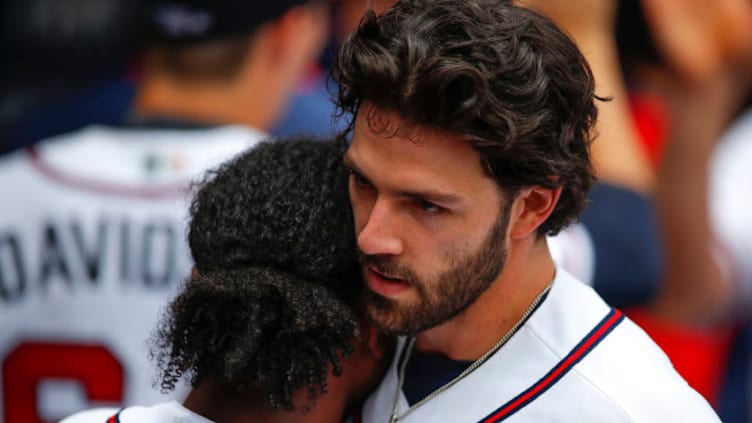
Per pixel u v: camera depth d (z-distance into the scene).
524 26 4.32
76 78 10.26
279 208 4.45
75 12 10.40
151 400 7.60
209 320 4.36
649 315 10.45
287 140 4.84
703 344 10.58
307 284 4.39
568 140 4.42
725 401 10.75
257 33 7.99
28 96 10.12
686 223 10.35
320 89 9.17
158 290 7.53
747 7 10.25
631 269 7.98
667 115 10.45
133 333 7.54
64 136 7.96
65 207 7.59
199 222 4.57
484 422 4.72
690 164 10.38
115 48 10.34
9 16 10.34
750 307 10.63
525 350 4.78
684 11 10.19
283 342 4.32
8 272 7.61
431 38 4.17
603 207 8.02
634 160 8.53
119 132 7.86
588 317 4.79
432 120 4.09
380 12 4.78
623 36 10.23
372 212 4.31
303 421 4.71
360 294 4.65
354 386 5.08
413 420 4.95
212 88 8.01
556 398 4.61
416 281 4.37
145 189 7.58
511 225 4.50
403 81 4.07
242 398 4.64
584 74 4.53
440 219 4.28
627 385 4.54
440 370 4.96
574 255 7.62
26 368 7.62
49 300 7.58
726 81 10.42
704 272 10.38
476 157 4.20
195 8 7.81
